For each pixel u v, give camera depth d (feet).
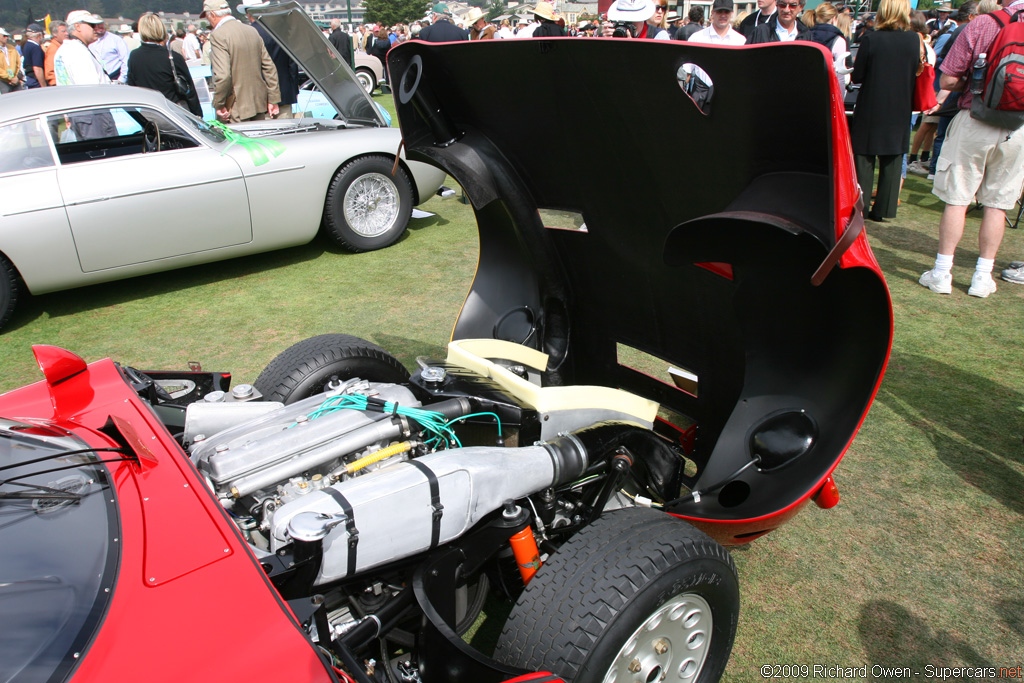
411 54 8.91
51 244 16.49
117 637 4.23
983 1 18.76
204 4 25.20
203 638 4.27
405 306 17.71
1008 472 11.07
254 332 16.38
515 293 11.10
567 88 8.09
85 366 7.38
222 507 5.44
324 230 22.31
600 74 7.54
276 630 4.36
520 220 10.05
